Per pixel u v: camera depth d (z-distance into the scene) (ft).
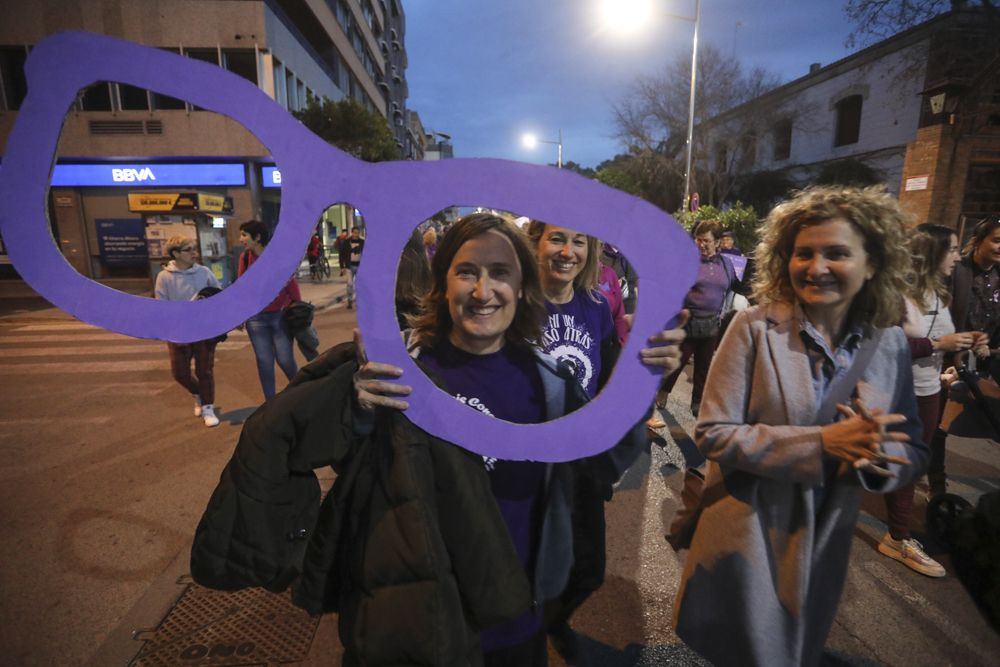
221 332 2.86
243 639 7.06
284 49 59.82
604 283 8.81
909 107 59.67
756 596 4.43
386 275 3.06
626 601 7.88
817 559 4.53
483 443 3.32
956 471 11.81
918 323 8.02
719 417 4.57
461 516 3.54
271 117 2.81
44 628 7.22
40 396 17.69
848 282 4.14
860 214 4.07
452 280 3.83
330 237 83.30
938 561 8.73
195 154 54.49
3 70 50.98
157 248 40.42
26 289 46.68
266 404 3.51
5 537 9.36
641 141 96.02
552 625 6.56
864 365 4.38
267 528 3.39
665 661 6.74
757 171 87.40
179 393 17.98
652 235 3.04
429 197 2.96
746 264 14.33
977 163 41.75
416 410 3.28
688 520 5.24
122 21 51.78
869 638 7.13
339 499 3.65
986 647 6.99
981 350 8.44
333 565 3.80
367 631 3.29
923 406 8.46
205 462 12.41
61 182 53.31
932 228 8.14
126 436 14.05
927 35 52.95
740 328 4.70
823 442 3.99
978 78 37.47
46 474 11.80
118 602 7.73
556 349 6.69
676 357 3.22
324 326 30.60
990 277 9.46
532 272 4.09
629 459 4.38
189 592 7.92
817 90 74.90
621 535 9.55
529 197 2.96
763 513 4.54
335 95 86.02
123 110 53.31
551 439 3.32
